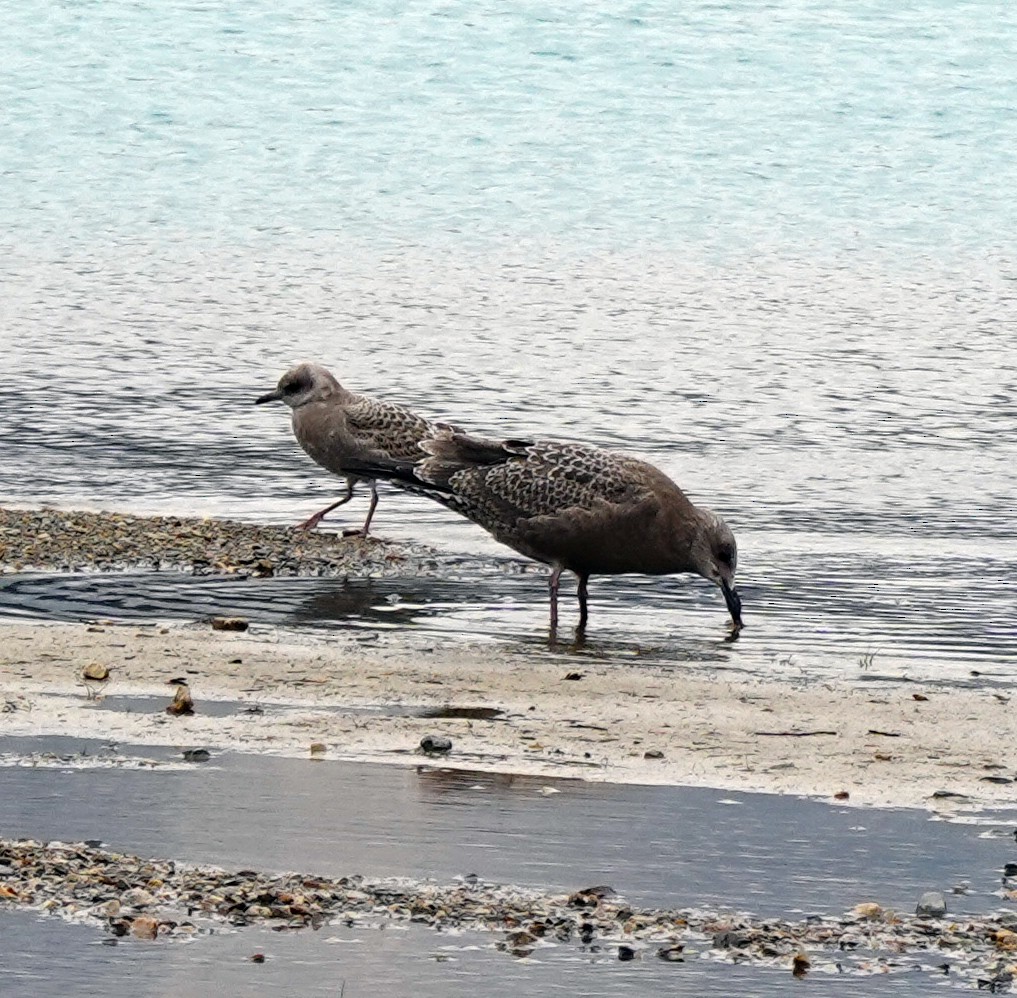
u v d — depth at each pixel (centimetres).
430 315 3422
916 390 2939
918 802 1245
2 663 1503
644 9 6406
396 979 970
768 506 2255
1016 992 976
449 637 1667
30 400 2722
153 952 991
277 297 3544
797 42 6025
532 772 1280
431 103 5372
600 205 4419
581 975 980
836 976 989
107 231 4109
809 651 1658
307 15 6375
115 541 1955
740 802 1234
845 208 4434
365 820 1179
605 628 1728
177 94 5438
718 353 3170
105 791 1215
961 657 1645
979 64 5803
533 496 1717
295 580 1856
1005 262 3962
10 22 6253
